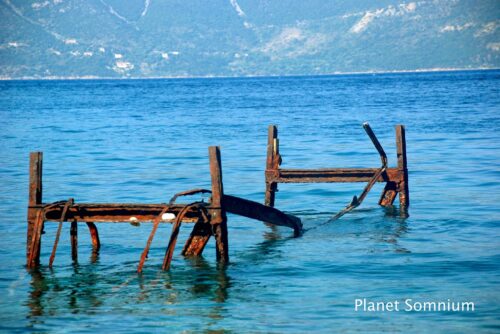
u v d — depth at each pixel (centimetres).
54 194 3356
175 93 19175
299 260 2208
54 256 2222
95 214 2122
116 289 1938
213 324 1662
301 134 6288
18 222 2742
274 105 11550
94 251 2345
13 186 3606
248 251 2345
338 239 2500
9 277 2052
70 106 12200
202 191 2200
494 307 1738
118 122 8100
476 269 2048
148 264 2184
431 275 2005
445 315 1695
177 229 2061
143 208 2102
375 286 1920
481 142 5300
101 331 1625
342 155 4784
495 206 2953
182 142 5753
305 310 1748
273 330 1622
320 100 13075
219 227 2109
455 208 2952
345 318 1691
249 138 5988
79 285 1977
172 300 1841
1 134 6619
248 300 1831
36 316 1728
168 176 3928
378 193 3422
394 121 7488
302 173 3011
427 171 3988
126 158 4747
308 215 2991
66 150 5253
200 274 2066
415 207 3017
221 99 14512
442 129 6406
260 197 3284
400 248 2327
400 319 1677
